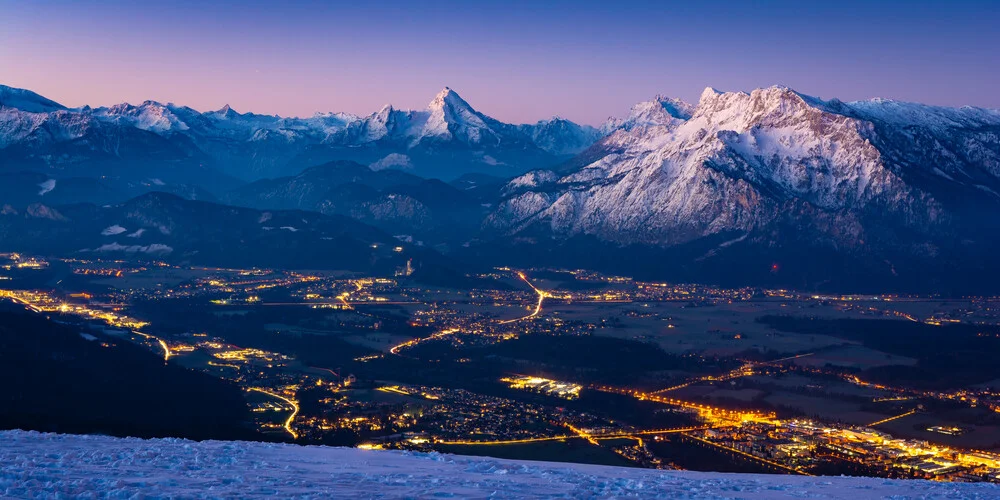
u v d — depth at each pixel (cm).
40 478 3994
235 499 3725
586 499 4191
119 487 3866
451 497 4000
